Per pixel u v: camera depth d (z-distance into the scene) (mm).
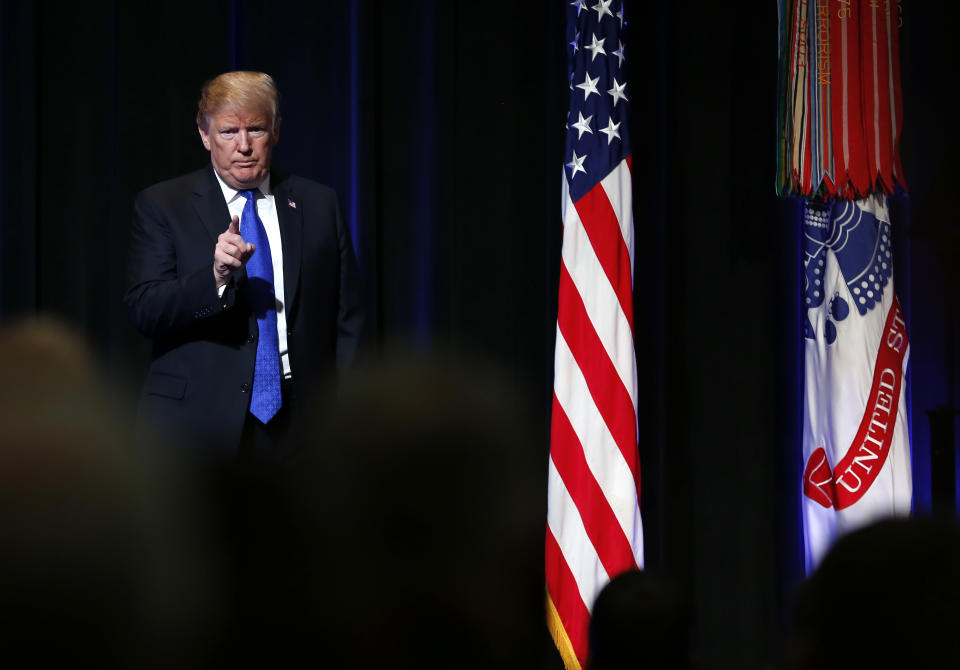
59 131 12109
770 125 13695
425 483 2086
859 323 12172
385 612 2121
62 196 12117
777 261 13711
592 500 11352
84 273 12156
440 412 2102
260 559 2158
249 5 12617
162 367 9148
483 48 13156
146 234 9352
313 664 2139
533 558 2176
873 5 12344
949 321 14062
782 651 2227
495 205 13133
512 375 13094
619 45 12008
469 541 2117
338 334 9875
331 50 12758
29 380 2082
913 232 13680
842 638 1963
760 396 13617
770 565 13578
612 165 11703
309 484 2197
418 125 12969
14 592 1816
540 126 13211
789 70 12219
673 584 4754
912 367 14047
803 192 12148
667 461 13414
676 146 13500
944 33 14070
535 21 13234
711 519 13500
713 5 13625
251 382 9023
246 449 8977
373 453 2094
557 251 13062
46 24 12094
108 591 1878
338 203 10109
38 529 1834
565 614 11289
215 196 9500
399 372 2160
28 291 11906
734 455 13562
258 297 9203
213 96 9289
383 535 2105
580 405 11492
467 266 13047
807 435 12406
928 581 1927
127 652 1913
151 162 12273
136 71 12258
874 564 1966
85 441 1918
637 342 13266
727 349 13570
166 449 2328
